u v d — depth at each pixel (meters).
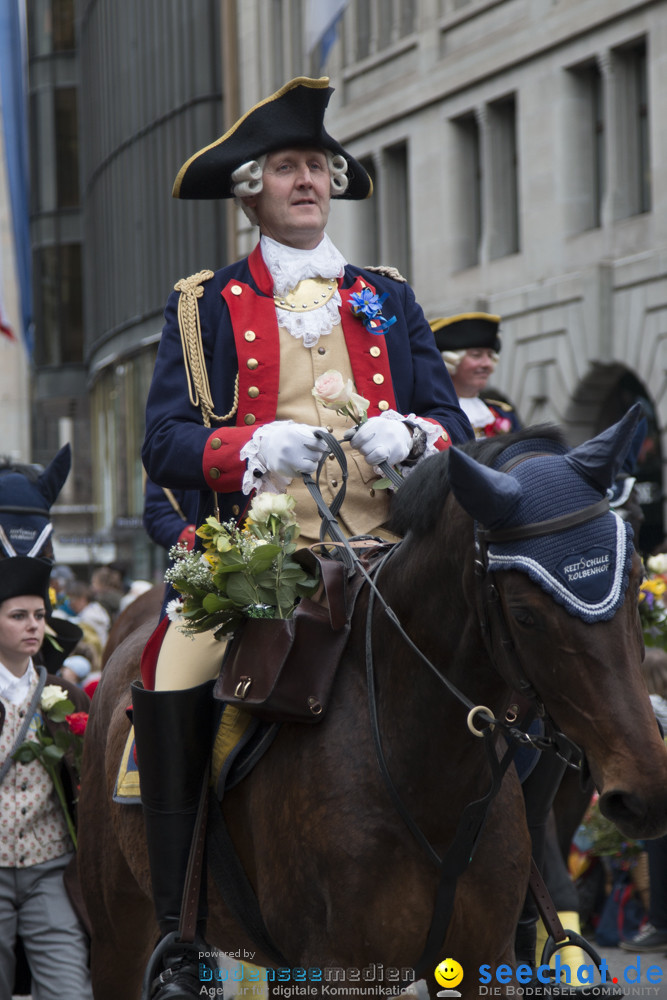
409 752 4.05
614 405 25.52
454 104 28.27
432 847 4.06
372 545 4.63
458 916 4.10
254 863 4.49
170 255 39.66
